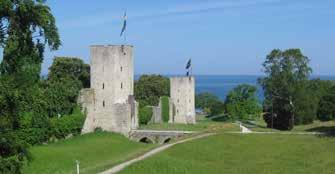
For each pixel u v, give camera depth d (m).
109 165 72.44
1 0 42.09
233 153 92.25
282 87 145.88
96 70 119.94
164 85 180.62
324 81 172.88
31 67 45.69
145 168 71.06
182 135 115.12
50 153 84.12
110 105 118.81
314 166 79.94
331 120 150.88
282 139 105.88
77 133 112.25
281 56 146.62
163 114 151.88
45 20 44.69
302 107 145.88
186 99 158.50
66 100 110.81
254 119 194.38
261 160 86.06
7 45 43.47
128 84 123.19
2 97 42.91
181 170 73.56
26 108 47.16
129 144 107.81
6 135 43.81
